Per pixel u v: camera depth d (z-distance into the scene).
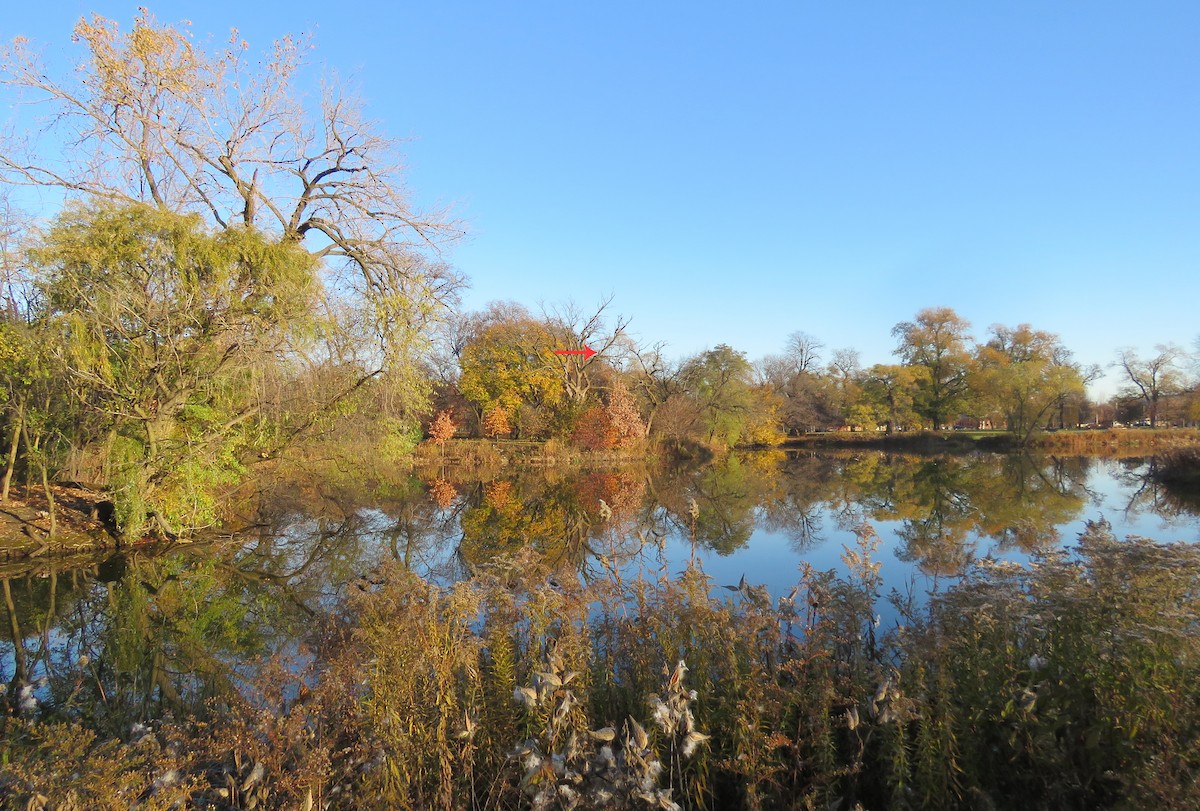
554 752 3.17
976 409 51.94
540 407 42.19
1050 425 55.84
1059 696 3.49
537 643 4.01
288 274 12.08
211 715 5.21
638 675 4.04
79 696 6.25
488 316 51.06
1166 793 2.64
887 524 15.59
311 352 13.14
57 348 10.62
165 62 12.30
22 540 12.06
